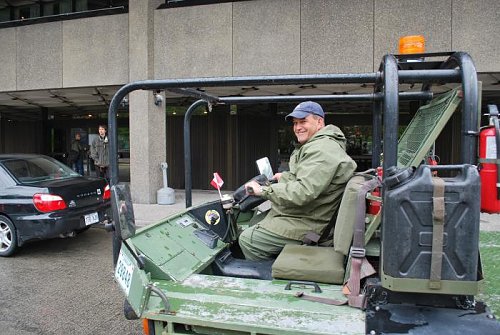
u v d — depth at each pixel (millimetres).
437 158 2840
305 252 2330
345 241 2121
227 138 12750
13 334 3678
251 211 3562
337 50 8875
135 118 10055
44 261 5898
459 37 8211
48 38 10938
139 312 1857
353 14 8727
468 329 1580
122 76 10406
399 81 1836
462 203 1510
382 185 1737
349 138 11773
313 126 2793
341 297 1888
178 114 13078
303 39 9047
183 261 2395
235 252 3186
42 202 5883
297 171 2494
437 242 1518
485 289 1992
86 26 10586
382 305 1748
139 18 9891
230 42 9492
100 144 11328
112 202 1909
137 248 2250
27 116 16172
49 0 12539
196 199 10453
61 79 10906
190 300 1916
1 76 11445
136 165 10109
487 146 1797
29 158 6863
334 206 2535
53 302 4410
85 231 7766
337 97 3283
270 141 12031
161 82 2078
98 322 3938
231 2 9445
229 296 1945
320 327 1647
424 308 1718
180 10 9758
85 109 15133
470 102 1734
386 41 8594
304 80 1937
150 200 10109
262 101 3410
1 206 6047
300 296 1916
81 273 5359
